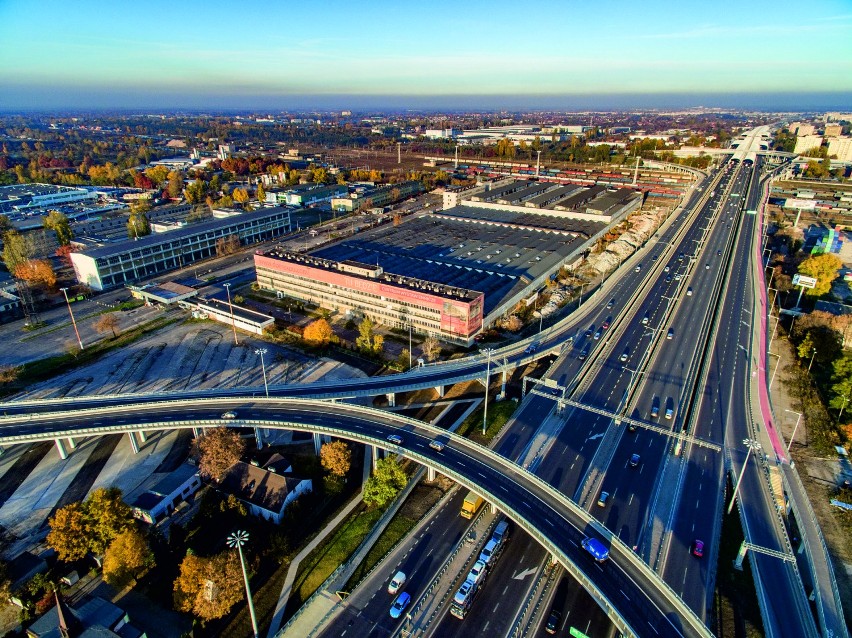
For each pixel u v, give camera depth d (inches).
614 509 4517.7
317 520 4692.4
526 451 5305.1
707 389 6378.0
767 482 4879.4
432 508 4803.2
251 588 4023.1
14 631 3735.2
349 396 5871.1
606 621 3708.2
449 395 6501.0
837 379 6491.1
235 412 5521.7
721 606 3659.0
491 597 3895.2
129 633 3472.0
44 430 5246.1
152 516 4633.4
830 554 4227.4
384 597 3924.7
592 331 7829.7
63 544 4028.1
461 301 7372.1
